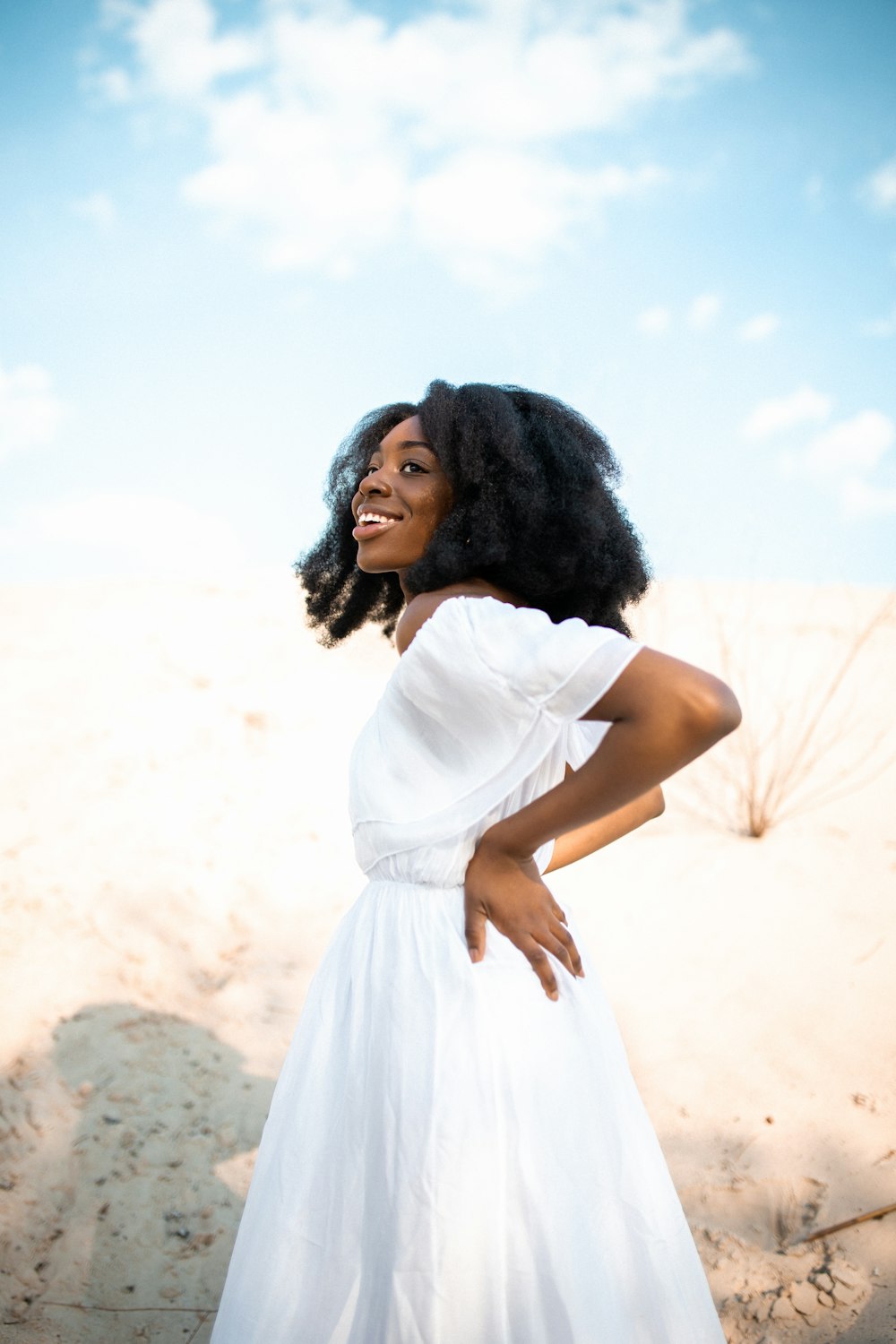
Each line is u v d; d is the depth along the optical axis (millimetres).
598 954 3623
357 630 2355
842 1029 3195
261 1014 3398
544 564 1590
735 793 4652
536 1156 1392
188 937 3725
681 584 7730
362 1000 1525
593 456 1729
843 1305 2287
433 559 1570
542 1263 1364
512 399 1716
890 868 3963
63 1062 3104
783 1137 2814
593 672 1291
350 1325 1414
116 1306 2424
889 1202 2576
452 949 1476
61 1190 2707
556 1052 1452
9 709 5359
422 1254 1348
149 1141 2857
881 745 4914
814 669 5840
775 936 3635
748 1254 2455
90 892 3873
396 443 1708
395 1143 1402
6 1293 2449
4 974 3418
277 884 4062
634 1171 1493
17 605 7391
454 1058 1413
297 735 5180
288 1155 1510
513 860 1439
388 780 1562
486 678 1375
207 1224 2633
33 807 4422
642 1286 1440
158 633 6562
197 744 5039
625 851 4242
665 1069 3090
